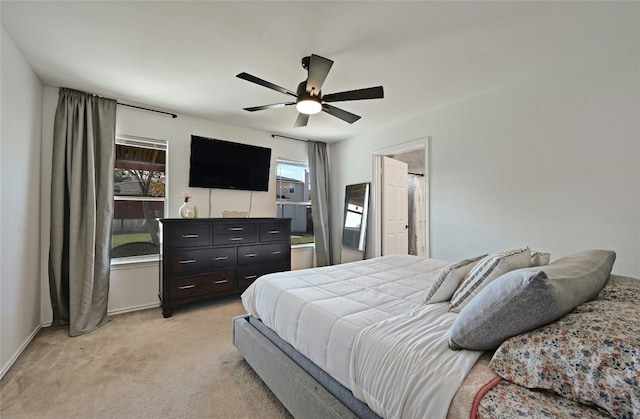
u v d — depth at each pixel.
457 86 2.71
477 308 0.96
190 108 3.30
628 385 0.62
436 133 3.28
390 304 1.51
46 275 2.67
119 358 2.08
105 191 2.83
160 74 2.48
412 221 5.58
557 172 2.37
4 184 1.90
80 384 1.76
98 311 2.71
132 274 3.12
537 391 0.78
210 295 3.17
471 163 2.95
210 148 3.64
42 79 2.55
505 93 2.69
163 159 3.44
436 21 1.79
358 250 4.30
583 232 2.24
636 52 2.00
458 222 3.06
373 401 1.01
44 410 1.53
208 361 2.04
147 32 1.91
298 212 4.73
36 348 2.22
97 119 2.88
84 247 2.67
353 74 2.47
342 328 1.24
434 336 1.10
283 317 1.59
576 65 2.28
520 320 0.85
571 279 0.94
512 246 2.64
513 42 2.02
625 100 2.05
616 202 2.09
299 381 1.34
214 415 1.50
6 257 1.93
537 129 2.48
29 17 1.75
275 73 2.46
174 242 2.95
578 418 0.67
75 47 2.08
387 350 1.04
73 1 1.62
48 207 2.67
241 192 4.03
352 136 4.49
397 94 2.89
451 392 0.82
